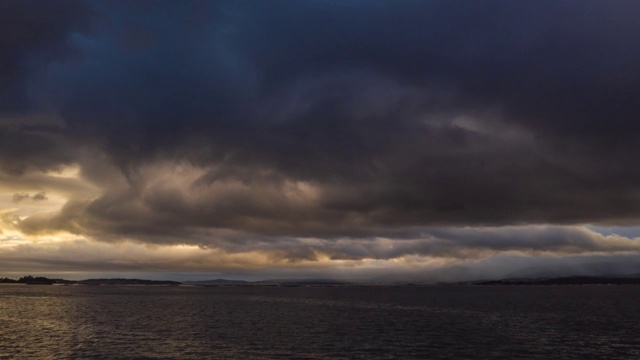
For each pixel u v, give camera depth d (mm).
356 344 83375
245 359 69438
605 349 78250
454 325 114250
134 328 106375
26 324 114375
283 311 163625
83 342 84250
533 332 100125
